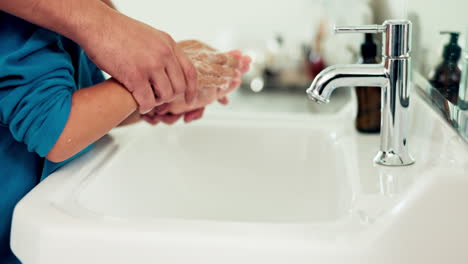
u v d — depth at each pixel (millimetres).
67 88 592
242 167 833
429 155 585
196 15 2062
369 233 450
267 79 1979
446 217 462
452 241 461
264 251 440
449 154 562
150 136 825
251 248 442
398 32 557
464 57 563
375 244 444
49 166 653
